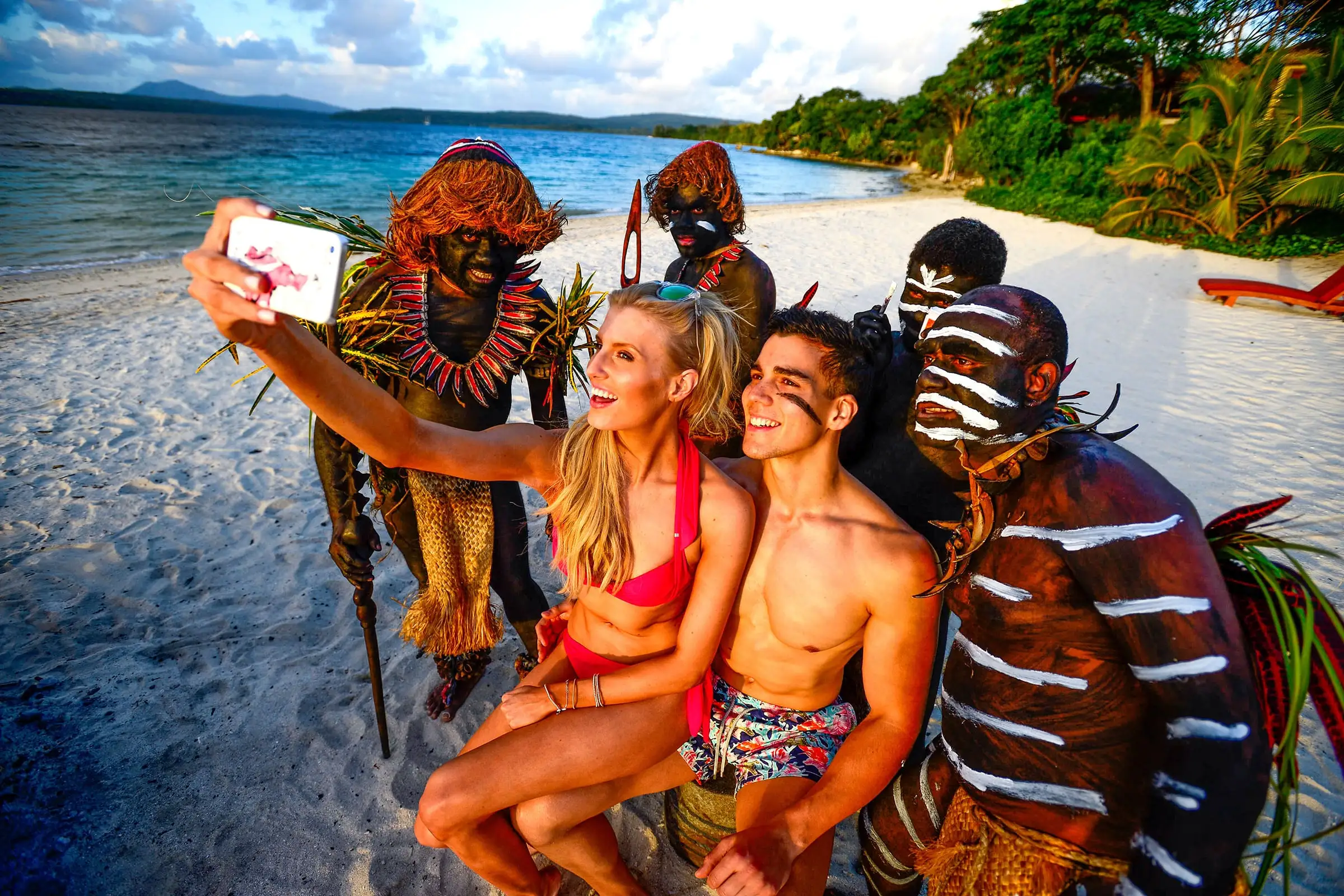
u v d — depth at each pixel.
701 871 1.62
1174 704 1.13
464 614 2.64
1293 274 14.25
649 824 2.53
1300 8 21.52
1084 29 30.83
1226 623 1.10
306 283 1.16
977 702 1.49
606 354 1.67
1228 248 16.53
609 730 1.77
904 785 1.81
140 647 3.26
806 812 1.65
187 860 2.33
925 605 1.65
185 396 6.28
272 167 31.05
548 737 1.76
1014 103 29.89
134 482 4.77
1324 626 1.20
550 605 3.66
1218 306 11.34
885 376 2.03
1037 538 1.30
